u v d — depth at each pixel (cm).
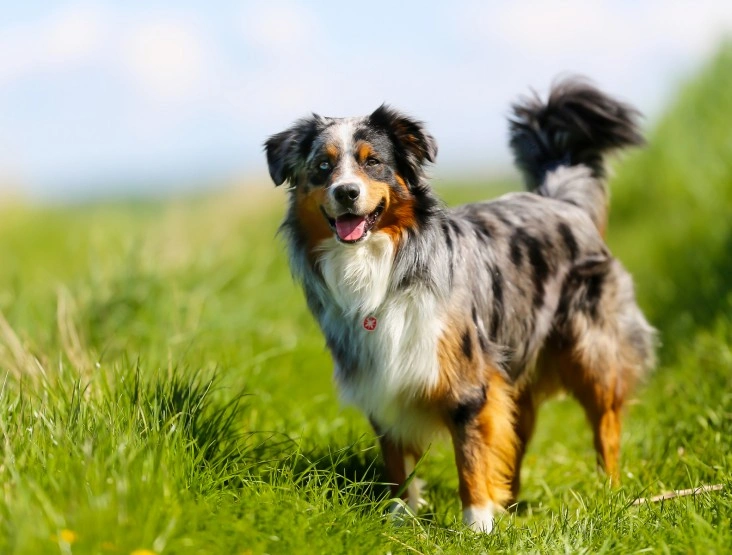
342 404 600
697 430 674
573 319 652
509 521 538
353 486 527
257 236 1319
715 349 804
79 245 1404
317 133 582
